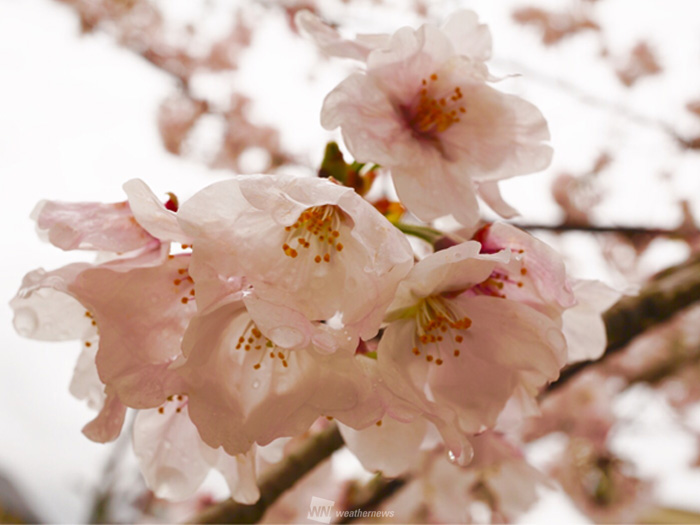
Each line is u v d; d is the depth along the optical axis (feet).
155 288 0.55
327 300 0.53
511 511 0.87
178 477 0.59
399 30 0.60
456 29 0.63
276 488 0.71
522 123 0.62
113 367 0.53
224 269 0.52
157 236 0.54
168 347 0.54
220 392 0.53
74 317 0.60
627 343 0.81
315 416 0.53
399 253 0.52
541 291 0.57
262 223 0.54
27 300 0.59
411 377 0.56
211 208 0.53
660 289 0.82
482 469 0.85
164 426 0.59
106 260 0.58
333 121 0.58
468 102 0.63
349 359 0.52
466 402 0.57
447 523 1.03
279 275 0.53
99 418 0.54
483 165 0.61
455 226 0.64
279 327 0.51
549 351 0.56
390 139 0.59
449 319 0.57
